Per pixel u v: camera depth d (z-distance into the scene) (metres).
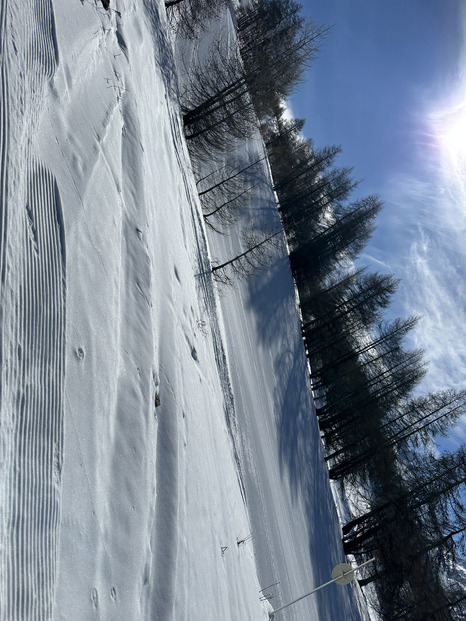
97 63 13.29
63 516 7.12
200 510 12.57
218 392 20.28
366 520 41.03
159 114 21.58
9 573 5.77
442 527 38.34
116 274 10.82
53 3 10.95
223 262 36.88
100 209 10.74
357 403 44.22
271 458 30.47
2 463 6.02
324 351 47.44
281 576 24.61
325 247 49.91
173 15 37.44
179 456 11.84
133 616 8.30
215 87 33.66
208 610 11.19
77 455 7.77
